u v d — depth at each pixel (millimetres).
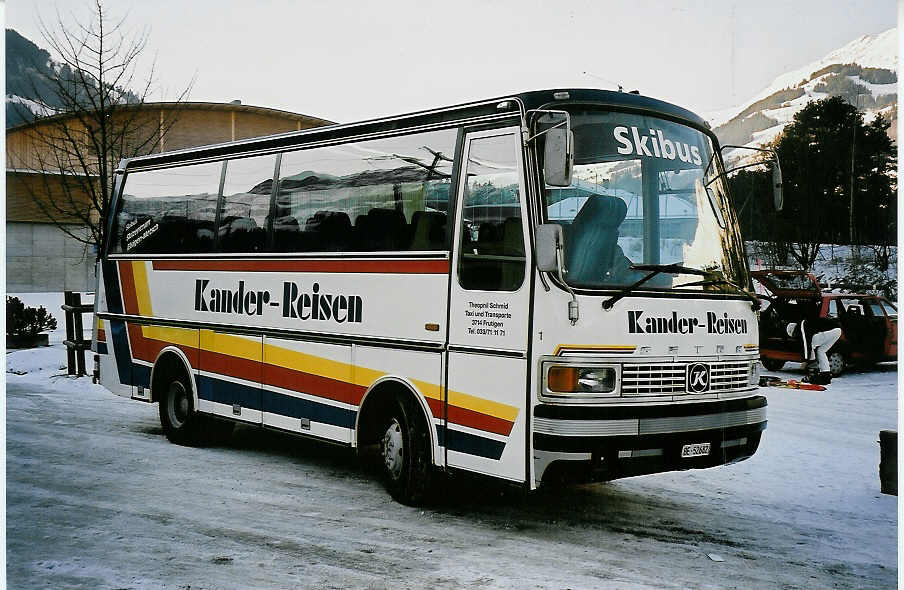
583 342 6582
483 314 7137
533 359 6703
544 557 6539
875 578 6285
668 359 6914
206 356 10305
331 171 8867
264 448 10664
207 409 10305
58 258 44188
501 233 7070
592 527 7438
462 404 7297
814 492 9023
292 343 9109
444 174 7695
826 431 12672
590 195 7059
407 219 8000
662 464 6805
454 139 7652
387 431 8148
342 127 8828
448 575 6070
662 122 7617
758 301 7707
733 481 9445
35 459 9656
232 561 6301
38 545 6609
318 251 8891
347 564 6277
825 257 31766
